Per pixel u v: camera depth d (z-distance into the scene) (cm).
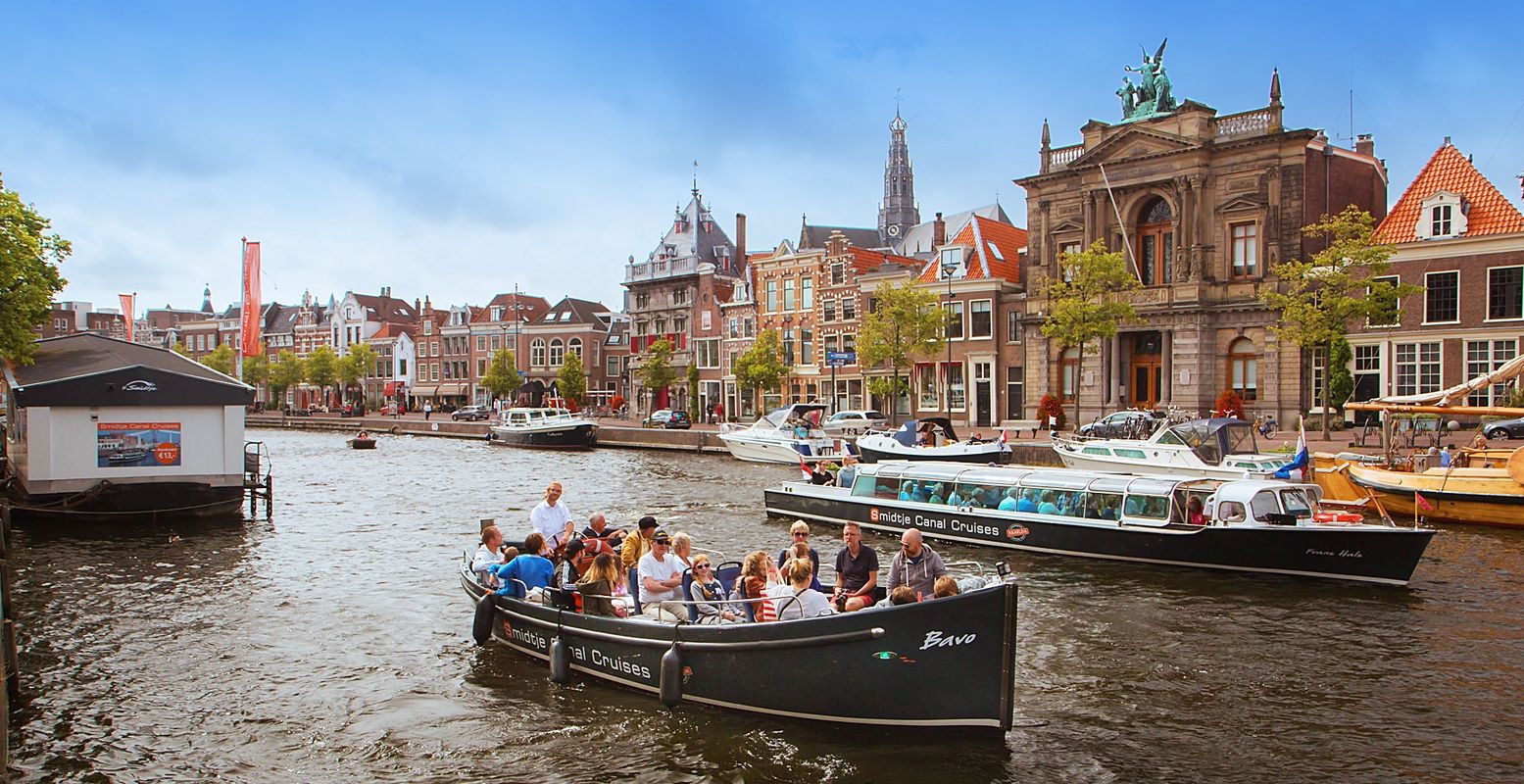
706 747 1036
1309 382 3994
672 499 3039
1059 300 4038
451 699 1202
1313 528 1680
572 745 1055
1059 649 1371
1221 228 4291
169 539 2317
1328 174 4238
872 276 5512
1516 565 1841
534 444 5575
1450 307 3716
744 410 6531
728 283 7031
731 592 1290
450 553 2155
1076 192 4738
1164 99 4734
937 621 989
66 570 1948
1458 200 3684
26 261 2189
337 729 1116
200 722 1141
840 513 2400
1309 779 959
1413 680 1228
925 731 1023
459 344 9444
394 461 4666
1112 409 4575
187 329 12269
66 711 1176
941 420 3459
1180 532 1803
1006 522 2042
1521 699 1161
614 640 1180
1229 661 1313
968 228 5319
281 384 9781
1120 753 1020
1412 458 2622
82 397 2403
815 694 1045
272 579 1873
